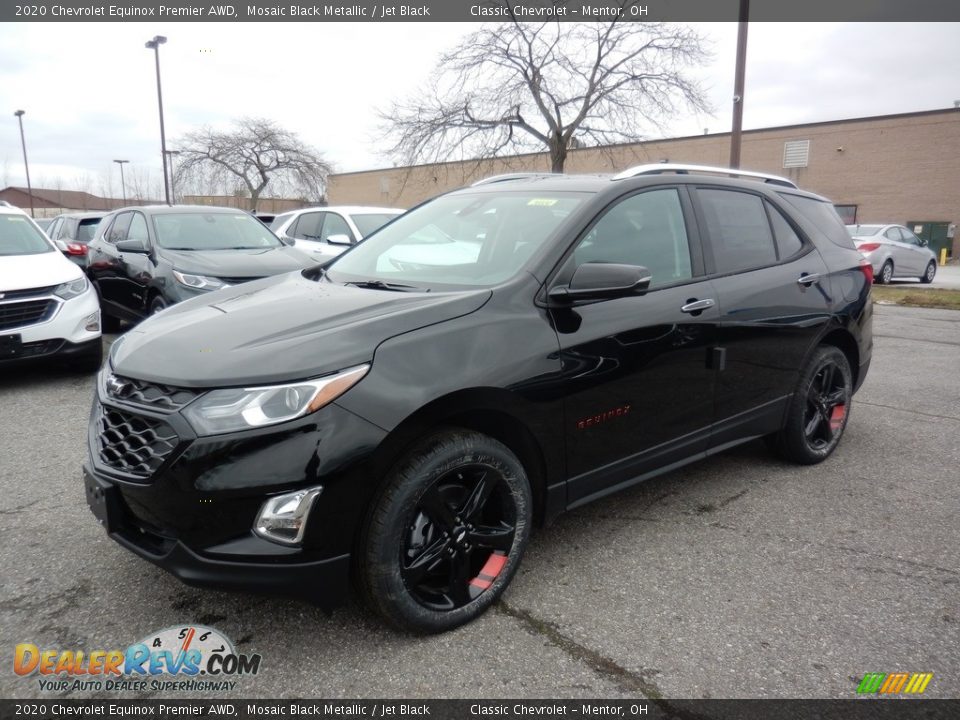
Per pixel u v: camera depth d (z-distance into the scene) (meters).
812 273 4.14
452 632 2.62
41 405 5.57
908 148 30.50
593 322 2.96
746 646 2.54
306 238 10.84
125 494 2.41
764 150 34.09
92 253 8.72
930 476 4.20
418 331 2.53
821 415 4.34
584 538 3.38
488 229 3.30
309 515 2.25
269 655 2.48
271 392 2.25
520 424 2.71
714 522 3.56
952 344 8.60
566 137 20.64
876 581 2.99
